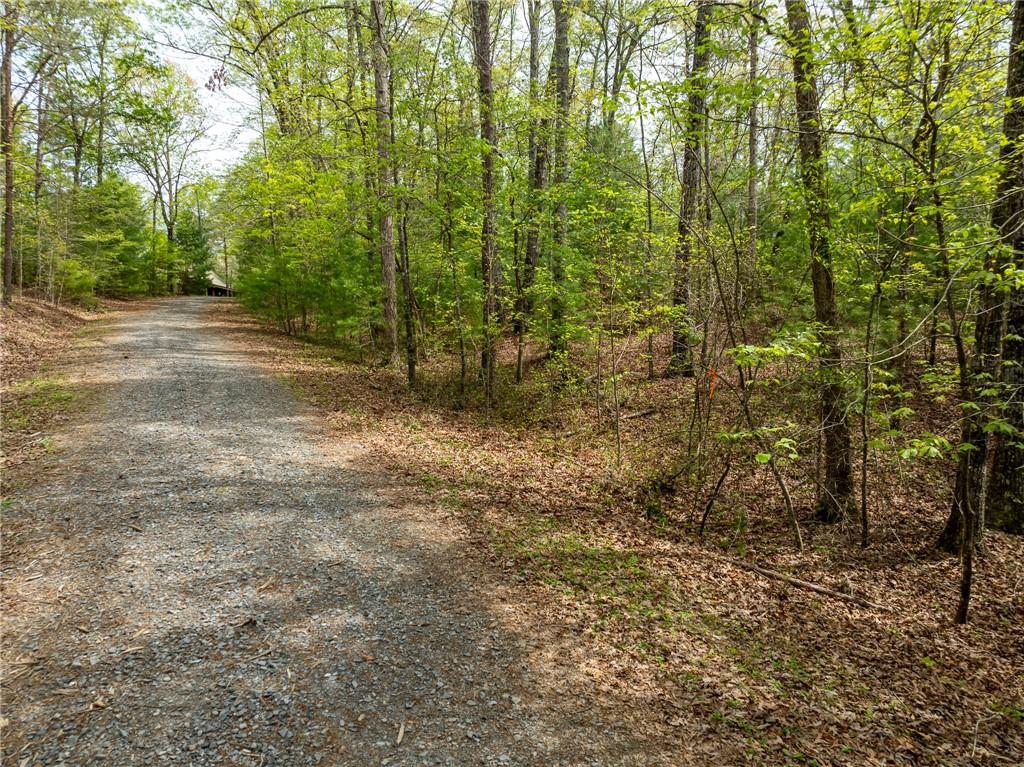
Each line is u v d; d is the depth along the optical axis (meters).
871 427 8.47
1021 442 6.62
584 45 16.31
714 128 6.79
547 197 11.12
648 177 8.40
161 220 41.69
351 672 3.89
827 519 7.51
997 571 6.27
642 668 4.20
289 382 12.80
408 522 6.43
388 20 12.63
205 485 6.84
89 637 3.99
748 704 3.88
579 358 14.53
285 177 12.70
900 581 6.14
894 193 6.29
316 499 6.80
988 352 5.89
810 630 5.05
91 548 5.20
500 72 15.84
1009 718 4.02
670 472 8.73
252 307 21.00
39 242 18.80
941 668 4.61
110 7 15.70
